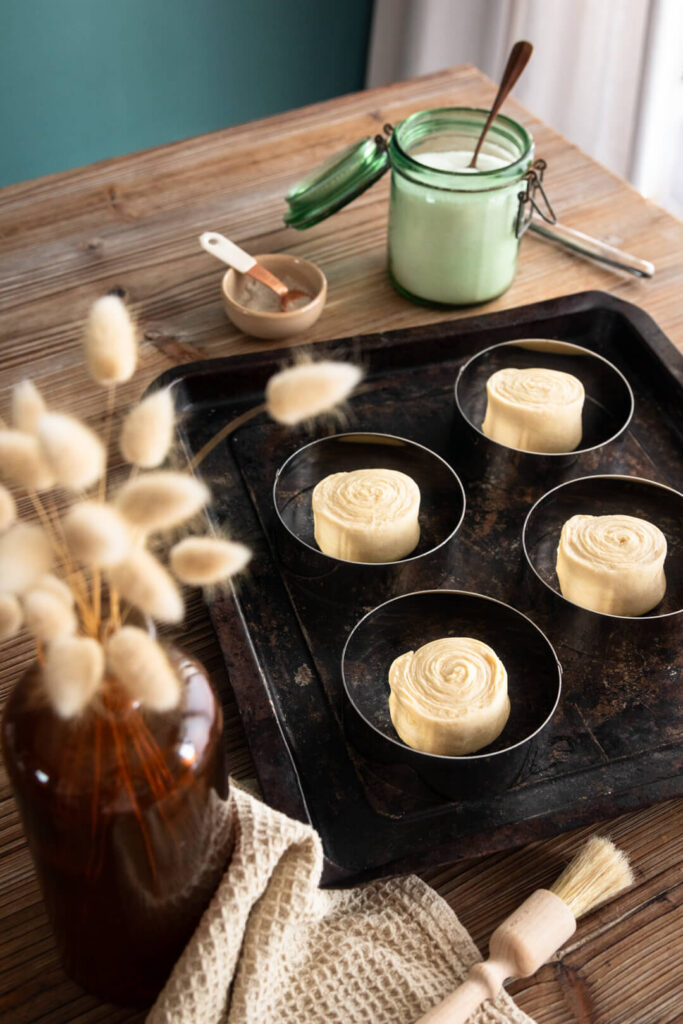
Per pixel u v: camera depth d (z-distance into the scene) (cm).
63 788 52
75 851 53
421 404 85
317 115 110
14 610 47
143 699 48
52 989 61
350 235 99
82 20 151
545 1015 61
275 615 73
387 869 62
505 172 85
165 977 60
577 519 75
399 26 171
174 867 55
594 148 164
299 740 67
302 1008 60
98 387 87
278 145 107
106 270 95
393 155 87
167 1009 57
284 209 101
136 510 46
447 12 164
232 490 80
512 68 87
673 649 72
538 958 59
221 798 56
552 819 65
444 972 61
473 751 66
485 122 91
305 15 169
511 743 67
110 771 52
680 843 66
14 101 156
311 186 93
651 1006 61
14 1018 60
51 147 165
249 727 66
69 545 43
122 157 106
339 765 66
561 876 63
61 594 49
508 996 60
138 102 166
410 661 68
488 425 83
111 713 51
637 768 67
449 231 87
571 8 151
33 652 72
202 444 82
